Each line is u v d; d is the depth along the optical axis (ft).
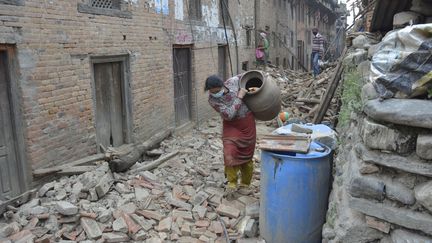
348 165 10.35
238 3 50.14
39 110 17.38
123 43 23.88
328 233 10.81
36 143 17.26
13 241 13.09
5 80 16.12
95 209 15.30
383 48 9.43
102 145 22.36
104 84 23.07
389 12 18.76
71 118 19.48
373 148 8.55
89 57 20.72
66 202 15.06
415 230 8.13
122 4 23.76
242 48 52.85
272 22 71.05
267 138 13.76
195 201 16.88
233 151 16.51
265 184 13.19
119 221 14.70
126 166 20.52
